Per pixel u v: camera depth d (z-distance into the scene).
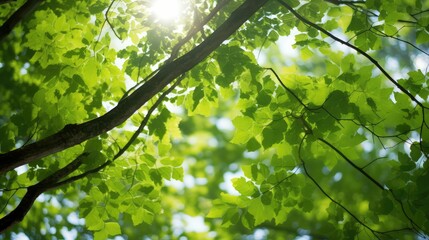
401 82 3.85
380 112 3.82
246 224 3.94
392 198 3.78
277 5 4.01
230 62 3.82
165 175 4.14
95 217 4.11
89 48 4.14
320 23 4.16
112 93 4.29
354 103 3.74
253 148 3.91
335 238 4.05
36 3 3.46
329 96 3.72
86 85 4.13
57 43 4.21
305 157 4.00
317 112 3.76
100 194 4.12
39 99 4.03
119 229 4.13
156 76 3.02
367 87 3.79
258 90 3.81
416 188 3.73
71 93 4.11
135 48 4.06
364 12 3.90
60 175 3.24
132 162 4.16
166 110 4.10
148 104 4.19
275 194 3.90
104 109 4.20
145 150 4.23
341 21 4.39
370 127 4.19
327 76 3.89
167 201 8.78
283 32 4.15
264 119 3.88
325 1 4.05
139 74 4.08
